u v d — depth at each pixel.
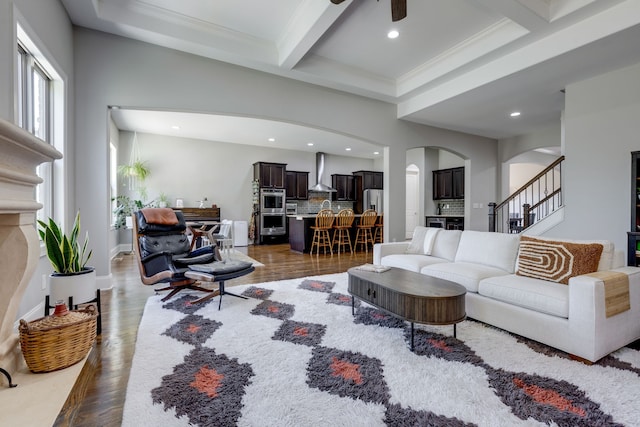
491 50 3.88
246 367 1.87
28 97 2.64
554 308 2.08
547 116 5.81
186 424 1.38
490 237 3.11
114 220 6.62
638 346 2.14
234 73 4.31
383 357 2.00
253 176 9.04
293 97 4.78
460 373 1.80
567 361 1.94
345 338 2.29
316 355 2.03
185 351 2.08
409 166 9.99
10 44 2.08
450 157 9.12
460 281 2.76
